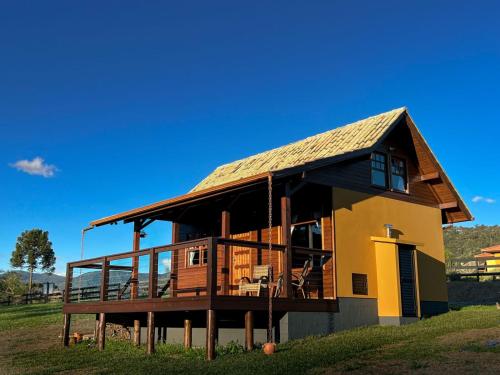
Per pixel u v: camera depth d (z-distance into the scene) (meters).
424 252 18.69
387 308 15.96
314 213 16.09
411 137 18.47
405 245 16.73
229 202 15.18
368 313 15.77
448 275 30.77
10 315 29.28
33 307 35.47
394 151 18.41
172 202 16.02
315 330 14.09
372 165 17.47
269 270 13.32
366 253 16.28
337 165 16.03
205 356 12.76
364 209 16.61
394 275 16.08
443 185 19.50
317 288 15.43
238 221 18.48
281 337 13.52
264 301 13.10
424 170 19.31
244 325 13.98
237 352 12.80
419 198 19.03
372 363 10.34
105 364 13.41
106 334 19.16
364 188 16.80
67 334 17.94
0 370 13.87
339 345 12.22
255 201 17.31
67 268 18.41
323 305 14.44
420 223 18.78
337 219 15.60
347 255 15.61
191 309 12.80
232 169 21.44
